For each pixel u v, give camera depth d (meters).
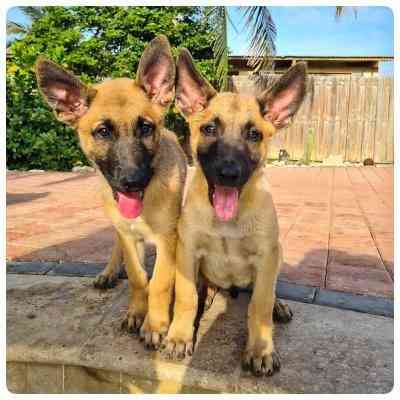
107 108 0.61
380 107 2.87
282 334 0.61
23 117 2.23
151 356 0.57
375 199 1.55
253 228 0.58
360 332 0.62
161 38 0.64
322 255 0.93
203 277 0.68
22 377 0.60
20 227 1.15
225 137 0.61
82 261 0.89
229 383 0.52
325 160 2.95
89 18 2.42
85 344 0.59
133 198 0.60
